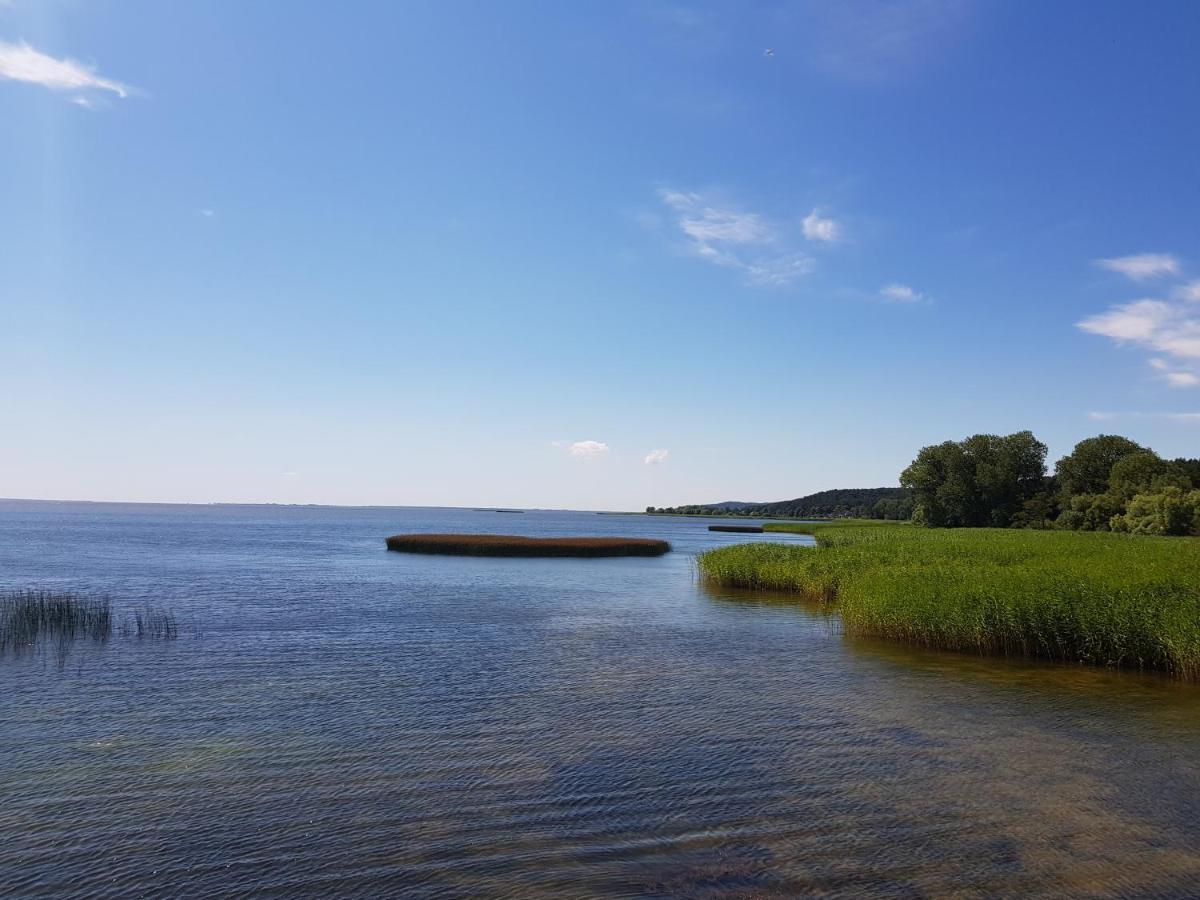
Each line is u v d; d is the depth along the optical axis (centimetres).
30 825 921
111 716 1405
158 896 759
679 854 856
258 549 6794
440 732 1313
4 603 2809
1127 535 6462
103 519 16562
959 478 10544
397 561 5512
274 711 1445
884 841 891
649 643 2222
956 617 2066
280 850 859
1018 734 1315
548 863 831
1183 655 1712
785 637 2333
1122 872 816
